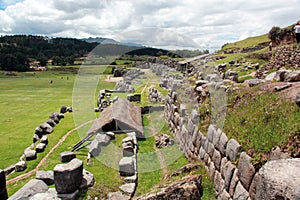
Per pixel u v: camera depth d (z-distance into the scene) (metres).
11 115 18.70
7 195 6.76
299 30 15.08
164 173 8.34
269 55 16.48
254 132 5.97
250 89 8.34
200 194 6.65
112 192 6.99
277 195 3.37
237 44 43.78
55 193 6.43
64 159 9.26
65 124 14.34
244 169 5.34
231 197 5.71
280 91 7.07
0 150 11.39
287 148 4.86
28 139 12.95
